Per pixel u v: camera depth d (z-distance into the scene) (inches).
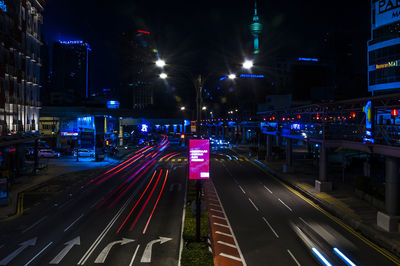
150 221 922.1
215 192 1328.7
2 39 1471.5
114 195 1264.8
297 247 747.4
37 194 1279.5
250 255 701.3
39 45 1991.9
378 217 869.8
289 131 1775.3
